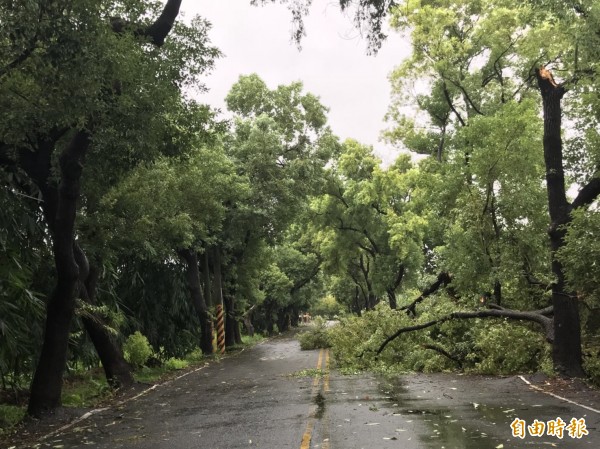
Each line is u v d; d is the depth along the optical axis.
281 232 30.98
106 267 17.05
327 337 26.72
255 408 10.07
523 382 11.31
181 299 24.33
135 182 14.98
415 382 12.61
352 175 36.91
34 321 13.15
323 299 103.56
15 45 7.31
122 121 8.56
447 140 24.50
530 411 8.22
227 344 34.56
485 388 10.95
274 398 11.24
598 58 11.32
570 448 6.03
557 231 11.63
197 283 26.53
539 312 13.57
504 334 13.43
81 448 7.48
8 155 9.47
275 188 28.83
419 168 25.47
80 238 14.36
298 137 32.97
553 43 14.59
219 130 11.70
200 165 20.33
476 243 14.90
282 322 68.88
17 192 11.97
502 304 16.41
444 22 20.48
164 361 22.66
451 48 20.47
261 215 28.33
